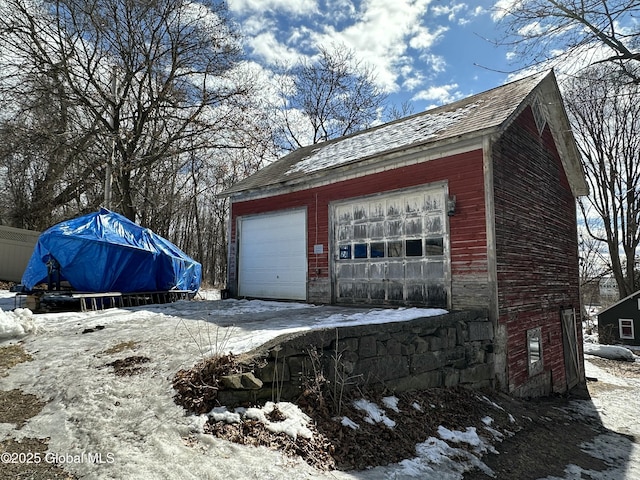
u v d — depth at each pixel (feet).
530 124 31.89
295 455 11.66
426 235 27.66
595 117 78.38
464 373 22.12
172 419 12.20
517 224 27.71
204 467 10.19
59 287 31.58
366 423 14.87
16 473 9.94
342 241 33.09
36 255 33.12
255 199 41.70
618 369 50.14
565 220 38.29
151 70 57.67
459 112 32.17
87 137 52.70
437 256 26.94
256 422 12.45
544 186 33.40
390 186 29.86
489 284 24.26
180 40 57.36
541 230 31.96
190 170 91.71
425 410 17.93
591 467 17.39
